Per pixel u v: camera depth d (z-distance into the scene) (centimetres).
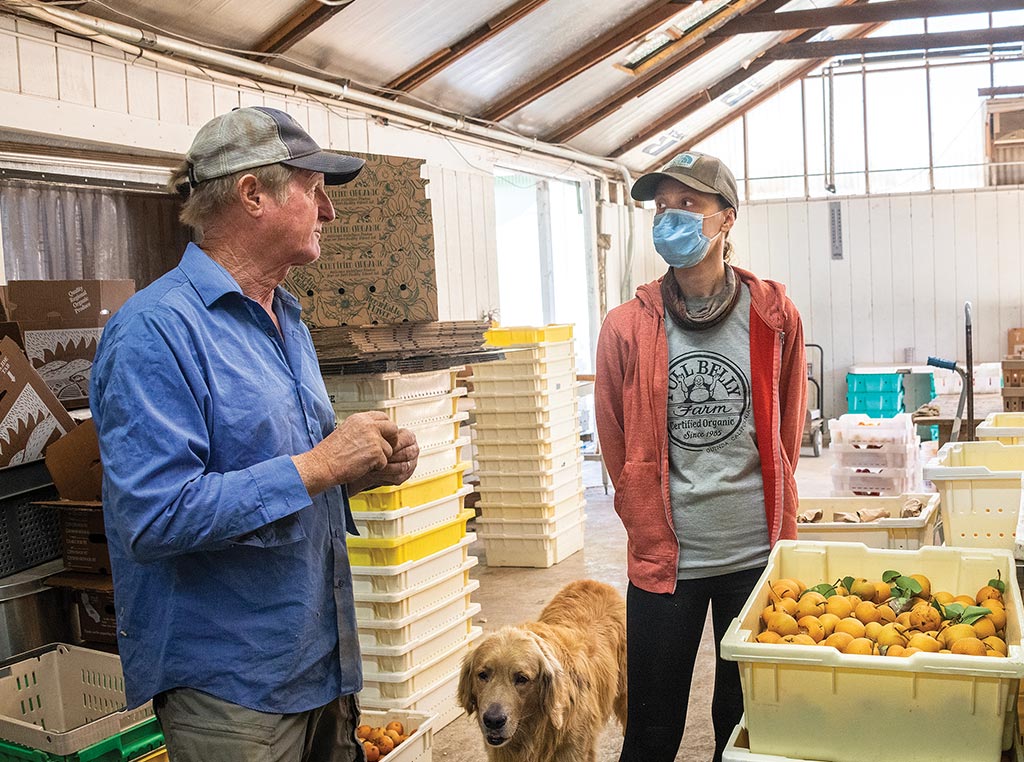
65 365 348
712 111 1227
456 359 405
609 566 618
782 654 158
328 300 353
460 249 829
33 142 479
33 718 268
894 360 1262
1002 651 162
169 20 516
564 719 280
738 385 233
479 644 286
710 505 233
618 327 244
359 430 160
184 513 145
